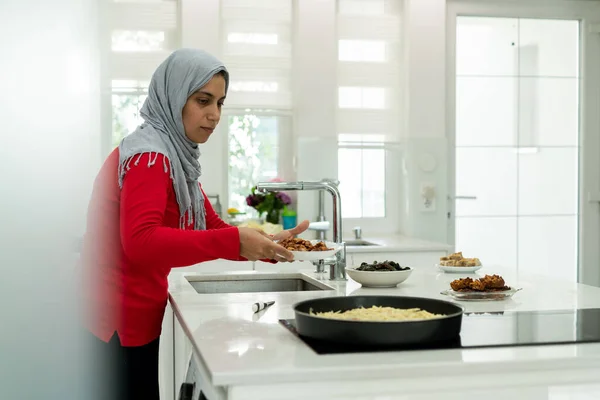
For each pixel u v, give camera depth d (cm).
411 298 144
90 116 102
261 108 389
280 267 324
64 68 78
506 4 416
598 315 155
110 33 363
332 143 391
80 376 87
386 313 135
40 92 69
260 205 377
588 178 430
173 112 174
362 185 411
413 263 347
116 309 164
